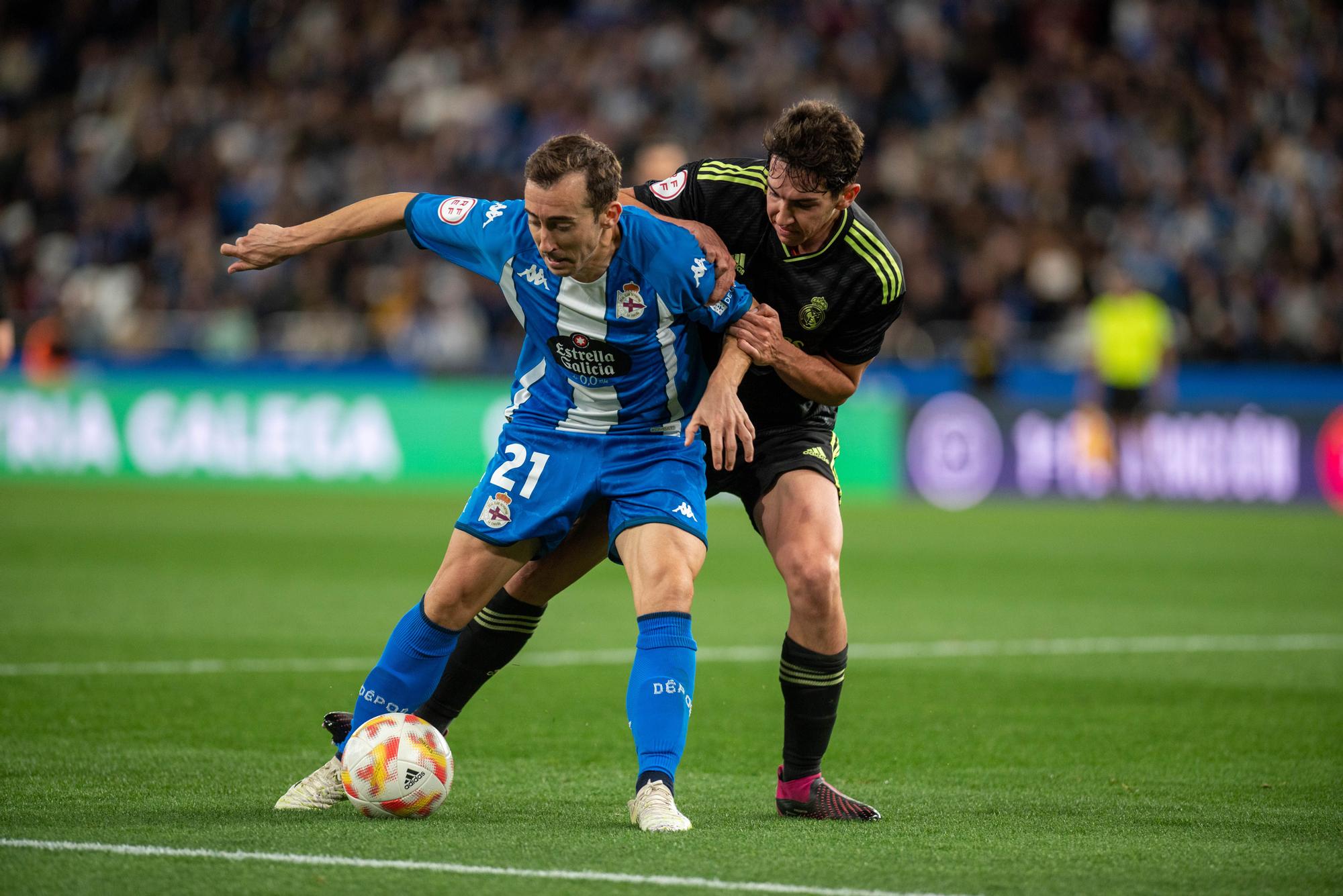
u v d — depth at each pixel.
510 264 15.36
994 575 40.38
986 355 66.19
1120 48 89.62
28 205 90.19
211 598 33.66
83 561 40.22
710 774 18.20
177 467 68.19
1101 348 63.44
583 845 13.62
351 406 66.81
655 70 88.31
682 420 15.94
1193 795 16.89
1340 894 12.38
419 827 14.37
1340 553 46.41
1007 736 20.72
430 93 89.69
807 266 16.34
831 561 15.52
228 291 80.38
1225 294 76.31
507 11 94.06
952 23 89.81
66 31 98.50
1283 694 24.03
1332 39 91.69
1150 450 63.75
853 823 15.13
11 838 13.65
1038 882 12.58
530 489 15.51
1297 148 85.94
